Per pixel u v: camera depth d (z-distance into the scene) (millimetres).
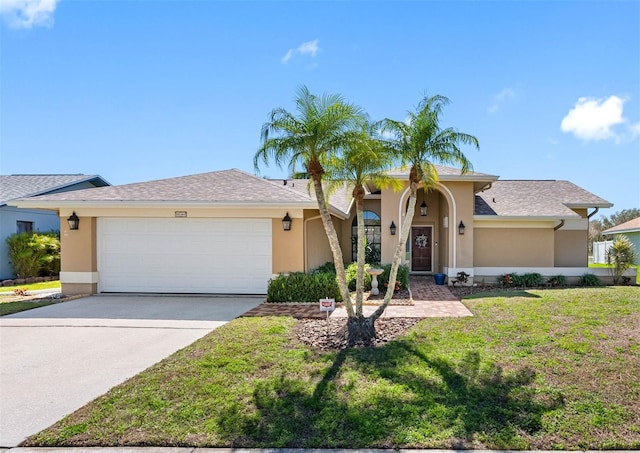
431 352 6629
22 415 4727
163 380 5566
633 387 5102
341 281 7625
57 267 21547
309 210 13391
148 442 4062
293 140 7254
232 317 9898
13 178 24484
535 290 14180
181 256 13336
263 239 13078
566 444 3945
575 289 14203
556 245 18984
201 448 3973
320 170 7578
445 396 4941
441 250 19188
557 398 4836
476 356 6359
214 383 5430
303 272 12836
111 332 8516
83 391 5406
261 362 6223
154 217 13398
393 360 6246
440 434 4121
